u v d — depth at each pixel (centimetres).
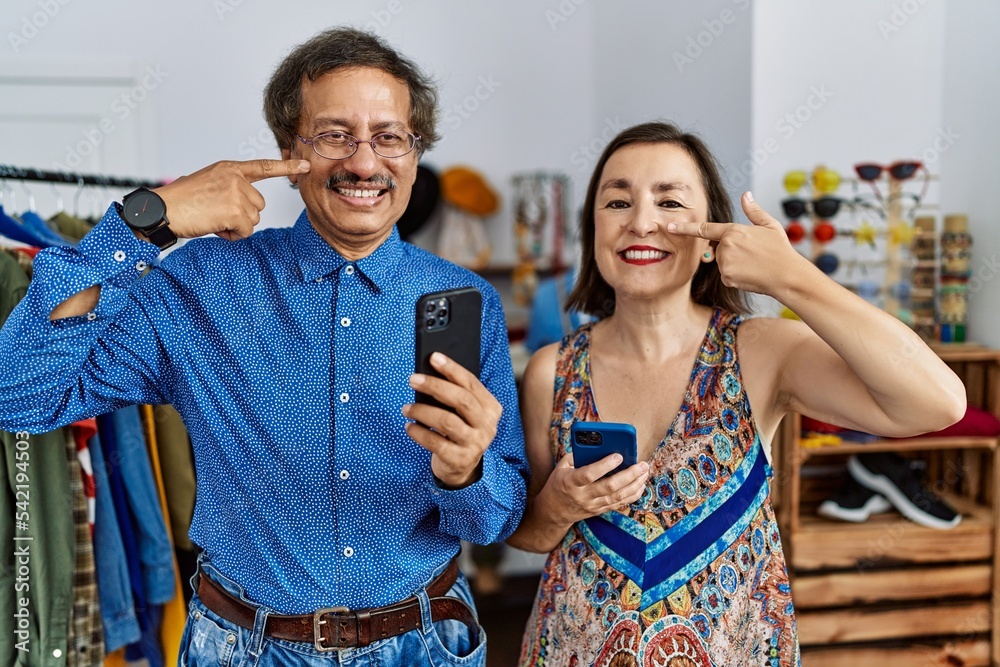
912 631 225
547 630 125
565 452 127
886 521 228
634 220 120
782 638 118
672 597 116
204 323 119
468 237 407
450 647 125
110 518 169
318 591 116
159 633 187
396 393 120
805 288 106
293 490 118
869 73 261
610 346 130
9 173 175
